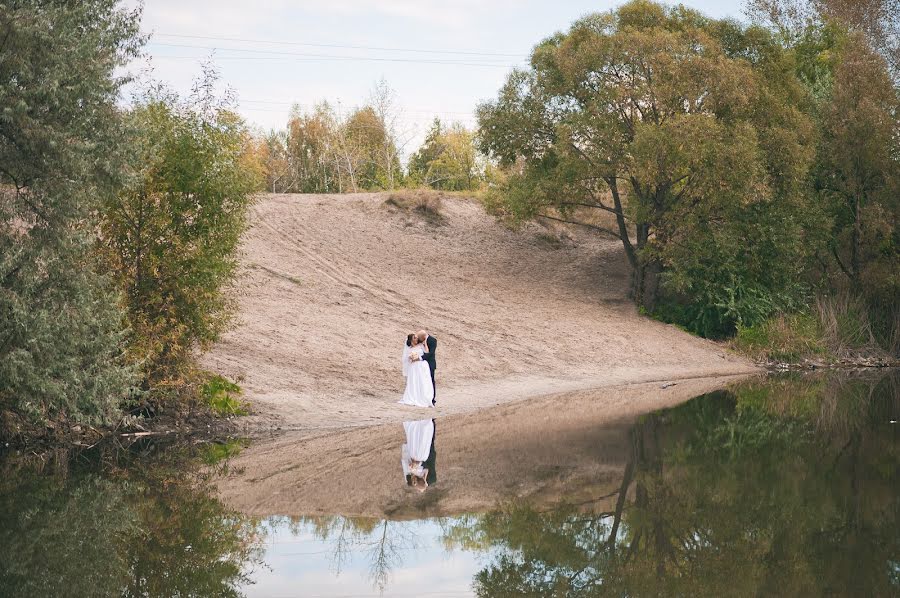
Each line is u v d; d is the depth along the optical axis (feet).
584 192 106.42
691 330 109.19
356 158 197.77
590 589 27.14
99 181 45.65
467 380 78.23
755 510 37.32
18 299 42.98
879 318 116.37
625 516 36.11
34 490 39.88
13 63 41.45
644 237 110.52
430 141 221.25
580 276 119.75
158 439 53.78
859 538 32.78
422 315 94.17
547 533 33.71
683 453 50.37
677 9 109.19
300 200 122.62
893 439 56.44
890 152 112.78
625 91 98.84
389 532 33.76
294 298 89.10
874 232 112.06
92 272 48.42
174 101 58.18
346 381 70.13
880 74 114.32
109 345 48.65
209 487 40.98
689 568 29.30
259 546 31.73
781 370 100.42
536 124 108.88
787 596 26.20
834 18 138.72
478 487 41.29
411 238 119.14
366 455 48.70
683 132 94.89
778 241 105.60
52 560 29.37
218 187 57.31
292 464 46.26
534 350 90.53
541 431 57.11
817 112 118.01
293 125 216.33
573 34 106.42
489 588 27.20
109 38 45.39
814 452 51.31
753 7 151.53
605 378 84.79
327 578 28.14
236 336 73.46
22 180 43.70
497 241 124.77
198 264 56.59
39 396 46.11
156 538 32.48
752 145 96.73
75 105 43.91
